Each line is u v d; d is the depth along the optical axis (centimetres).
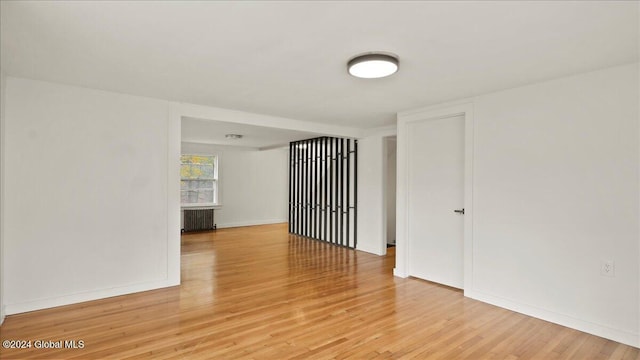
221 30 207
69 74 300
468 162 370
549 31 207
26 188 315
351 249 622
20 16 191
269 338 268
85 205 345
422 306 341
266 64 268
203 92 355
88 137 346
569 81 296
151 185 383
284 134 619
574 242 293
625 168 268
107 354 241
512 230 333
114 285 360
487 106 354
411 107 418
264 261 529
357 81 311
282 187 1002
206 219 846
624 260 268
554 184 305
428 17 189
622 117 269
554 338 274
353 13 185
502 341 268
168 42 227
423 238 436
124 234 367
